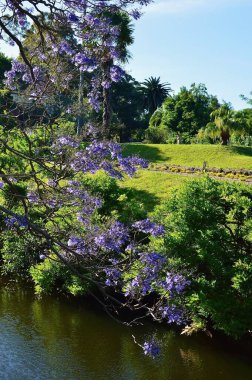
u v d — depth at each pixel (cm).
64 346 1366
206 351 1362
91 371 1231
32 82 752
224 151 3597
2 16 758
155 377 1216
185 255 1373
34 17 723
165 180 2641
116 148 743
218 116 4003
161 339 1434
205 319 1434
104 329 1502
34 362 1258
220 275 1360
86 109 759
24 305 1684
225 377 1235
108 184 1709
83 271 1617
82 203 807
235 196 1437
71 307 1678
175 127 6925
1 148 750
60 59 739
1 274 2016
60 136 742
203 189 1445
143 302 1639
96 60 726
